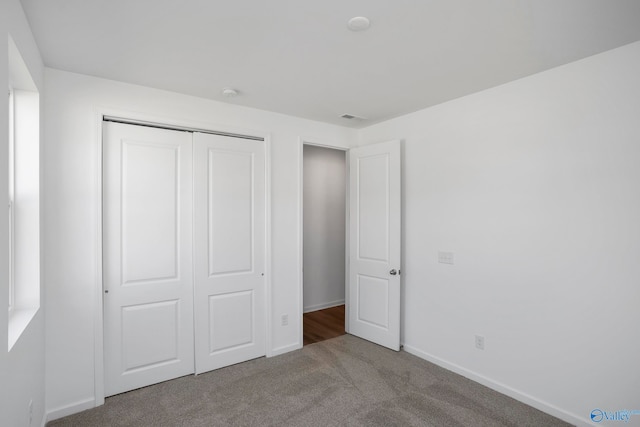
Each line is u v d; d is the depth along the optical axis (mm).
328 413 2361
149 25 1810
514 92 2572
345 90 2770
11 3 1435
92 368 2436
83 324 2406
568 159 2291
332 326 4258
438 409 2410
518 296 2549
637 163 2012
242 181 3174
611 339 2104
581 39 1971
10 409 1446
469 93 2836
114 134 2600
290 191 3469
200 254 2934
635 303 2016
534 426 2221
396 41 1985
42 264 2172
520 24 1805
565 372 2301
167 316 2807
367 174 3703
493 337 2697
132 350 2652
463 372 2902
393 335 3426
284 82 2594
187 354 2902
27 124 2043
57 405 2312
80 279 2398
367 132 3881
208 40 1974
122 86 2578
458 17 1737
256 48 2070
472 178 2846
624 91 2055
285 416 2328
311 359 3242
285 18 1746
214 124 2992
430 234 3180
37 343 2000
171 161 2834
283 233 3422
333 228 5316
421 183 3268
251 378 2859
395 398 2551
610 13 1698
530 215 2482
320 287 5152
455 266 2975
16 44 1521
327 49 2082
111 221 2574
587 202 2205
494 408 2424
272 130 3338
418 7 1650
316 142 3650
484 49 2084
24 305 2010
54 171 2312
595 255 2170
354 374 2932
